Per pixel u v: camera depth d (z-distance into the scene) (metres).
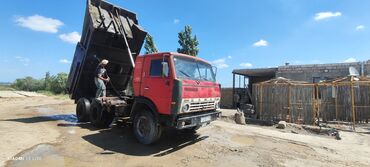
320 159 6.64
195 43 26.44
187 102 6.53
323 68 21.06
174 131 9.13
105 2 9.81
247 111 17.66
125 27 10.33
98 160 5.82
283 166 5.93
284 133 10.30
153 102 6.86
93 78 10.52
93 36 9.26
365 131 12.25
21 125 8.88
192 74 7.16
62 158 5.79
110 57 10.16
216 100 8.05
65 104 19.27
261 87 16.61
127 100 8.34
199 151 6.84
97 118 9.05
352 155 7.19
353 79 14.33
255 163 6.05
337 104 15.02
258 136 9.18
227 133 9.36
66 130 8.61
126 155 6.27
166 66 6.62
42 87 44.56
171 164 5.75
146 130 7.14
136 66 7.57
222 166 5.74
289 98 15.33
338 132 11.74
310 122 14.52
